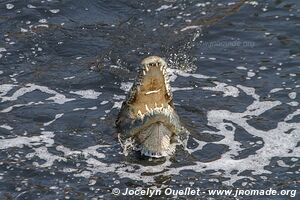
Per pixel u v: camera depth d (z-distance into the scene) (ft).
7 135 150.20
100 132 151.23
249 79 168.86
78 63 173.37
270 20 189.88
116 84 166.30
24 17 187.62
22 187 137.08
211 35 184.34
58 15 189.67
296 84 166.71
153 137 144.77
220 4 196.03
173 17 190.60
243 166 143.84
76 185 138.00
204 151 147.33
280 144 149.38
